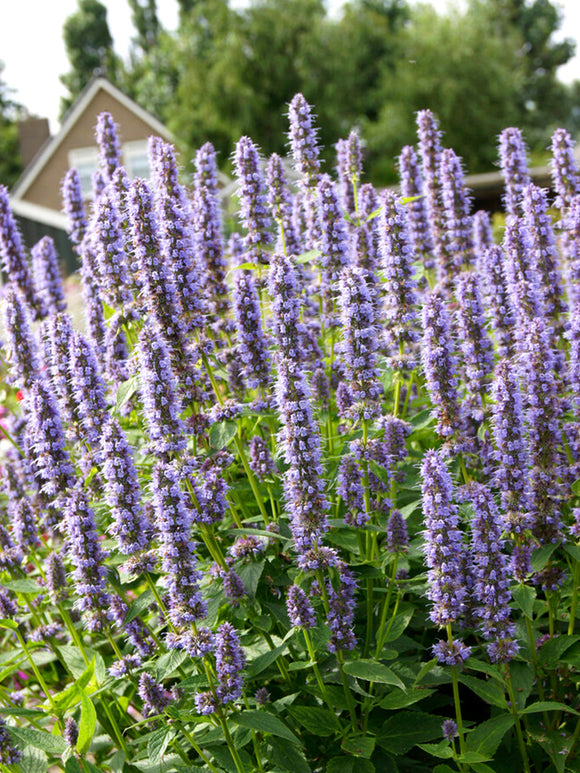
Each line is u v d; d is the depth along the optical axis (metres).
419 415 1.10
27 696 1.09
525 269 1.10
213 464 0.98
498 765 0.98
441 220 1.27
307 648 0.95
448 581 0.90
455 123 8.68
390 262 1.04
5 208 1.24
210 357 1.07
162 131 7.54
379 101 9.10
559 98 14.07
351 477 0.98
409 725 0.97
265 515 1.01
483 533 0.91
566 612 1.03
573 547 0.96
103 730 1.06
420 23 9.34
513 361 1.08
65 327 1.03
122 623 0.97
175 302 1.01
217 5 8.67
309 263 1.26
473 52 8.80
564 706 0.92
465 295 1.07
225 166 8.20
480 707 1.07
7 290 1.11
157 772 0.95
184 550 0.89
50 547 1.14
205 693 0.88
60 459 1.02
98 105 7.50
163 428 0.94
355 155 1.26
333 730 0.95
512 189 1.26
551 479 0.97
